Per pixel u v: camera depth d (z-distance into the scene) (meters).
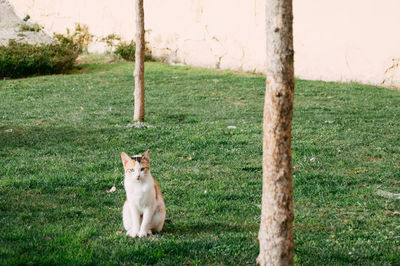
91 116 13.41
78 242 5.25
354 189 7.90
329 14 19.83
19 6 32.12
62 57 22.09
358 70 19.31
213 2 23.17
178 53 24.72
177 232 5.84
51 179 7.77
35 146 10.08
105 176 8.14
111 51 26.91
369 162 9.43
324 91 17.59
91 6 28.06
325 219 6.60
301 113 14.21
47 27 30.53
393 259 5.23
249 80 19.77
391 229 6.25
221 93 17.50
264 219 4.24
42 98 16.41
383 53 18.56
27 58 20.97
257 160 9.55
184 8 24.17
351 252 5.35
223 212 6.80
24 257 4.73
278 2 3.93
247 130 11.94
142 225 5.46
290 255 4.21
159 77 20.48
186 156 9.80
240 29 22.34
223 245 5.27
